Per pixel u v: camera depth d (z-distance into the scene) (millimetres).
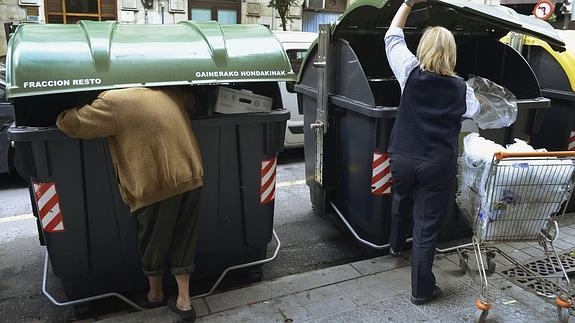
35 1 12570
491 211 2760
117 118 2439
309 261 3943
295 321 2826
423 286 2953
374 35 4152
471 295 3096
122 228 2842
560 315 2768
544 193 2732
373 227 3594
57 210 2664
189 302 2832
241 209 3121
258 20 15102
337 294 3125
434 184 2816
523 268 3219
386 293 3135
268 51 2936
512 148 2865
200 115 2939
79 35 2719
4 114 5316
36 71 2445
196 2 14289
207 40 2873
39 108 2738
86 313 3090
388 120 3297
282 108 3121
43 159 2549
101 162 2674
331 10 16062
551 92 4582
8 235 4395
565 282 3045
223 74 2775
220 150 2947
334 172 4062
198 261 3209
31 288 3482
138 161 2490
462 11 3188
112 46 2674
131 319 2822
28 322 3068
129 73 2609
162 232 2672
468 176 2891
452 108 2766
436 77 2754
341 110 3762
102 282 2998
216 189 3016
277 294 3123
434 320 2840
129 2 13492
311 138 4371
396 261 3564
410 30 4238
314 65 3873
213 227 3088
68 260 2777
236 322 2811
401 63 2869
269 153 3072
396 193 3143
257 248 3322
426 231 2895
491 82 3902
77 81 2502
